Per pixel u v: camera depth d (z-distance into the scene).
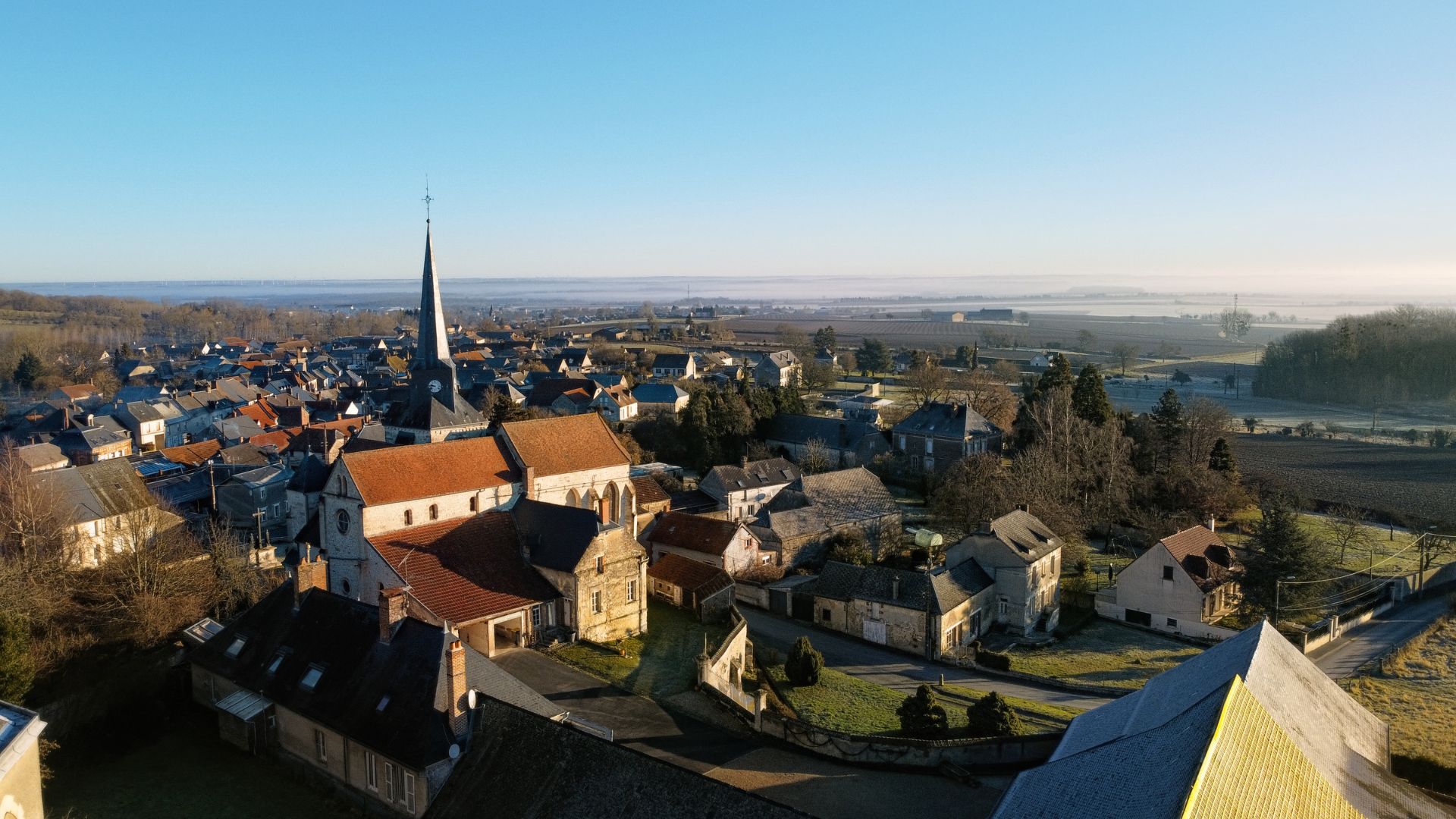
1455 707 60.44
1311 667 42.78
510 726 37.66
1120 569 92.75
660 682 55.34
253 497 96.81
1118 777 31.66
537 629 60.88
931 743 46.81
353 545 64.44
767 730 49.66
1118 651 73.25
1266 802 28.20
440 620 55.41
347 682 43.56
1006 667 66.94
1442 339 186.12
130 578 59.81
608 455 80.94
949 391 162.25
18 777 32.38
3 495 68.75
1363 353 195.38
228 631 51.81
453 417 104.31
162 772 45.25
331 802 42.44
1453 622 78.50
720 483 103.69
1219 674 38.28
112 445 134.12
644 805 32.25
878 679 64.06
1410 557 94.38
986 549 78.44
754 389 156.62
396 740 39.06
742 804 30.88
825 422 137.62
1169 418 121.00
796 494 96.06
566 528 63.78
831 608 74.88
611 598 63.09
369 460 65.62
